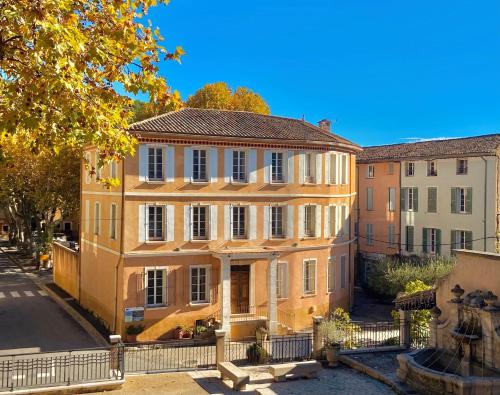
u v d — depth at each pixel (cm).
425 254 4288
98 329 3031
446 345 1809
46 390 1638
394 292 3831
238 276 3120
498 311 1576
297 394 1697
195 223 3019
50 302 3731
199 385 1781
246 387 1766
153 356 2556
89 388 1691
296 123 3653
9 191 4556
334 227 3544
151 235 2919
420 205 4388
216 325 2947
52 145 1427
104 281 3158
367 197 4897
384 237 4706
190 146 2986
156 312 2872
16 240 6681
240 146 3106
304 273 3325
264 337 2769
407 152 4625
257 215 3153
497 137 4131
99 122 1327
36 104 1280
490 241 3828
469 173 3991
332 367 2025
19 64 1325
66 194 4725
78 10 1357
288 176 3250
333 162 3538
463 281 1767
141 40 1445
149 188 2895
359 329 2761
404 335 2222
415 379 1677
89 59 1288
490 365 1581
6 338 2809
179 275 2941
